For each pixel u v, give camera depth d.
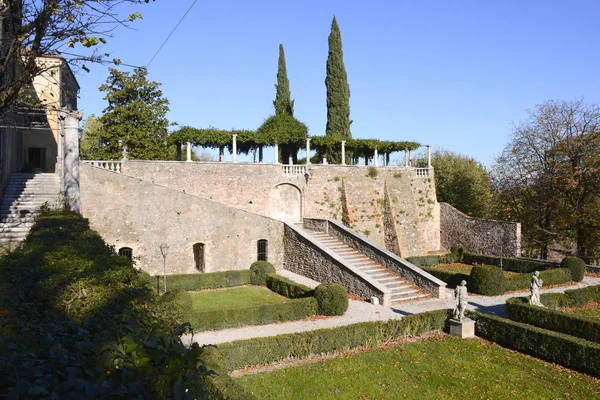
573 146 39.06
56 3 9.12
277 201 40.38
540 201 42.06
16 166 30.81
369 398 13.88
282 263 33.50
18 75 9.89
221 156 40.72
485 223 42.03
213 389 10.44
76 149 22.84
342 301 23.03
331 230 36.22
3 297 8.24
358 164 48.28
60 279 8.78
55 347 4.68
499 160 46.31
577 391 14.69
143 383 4.20
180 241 30.64
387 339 19.27
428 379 15.48
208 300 25.92
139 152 43.12
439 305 25.50
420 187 46.16
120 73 43.22
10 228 19.20
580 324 19.33
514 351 18.48
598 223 38.41
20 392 3.64
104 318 7.14
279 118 47.09
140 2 9.81
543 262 34.97
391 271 30.62
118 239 29.30
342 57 52.78
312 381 14.97
